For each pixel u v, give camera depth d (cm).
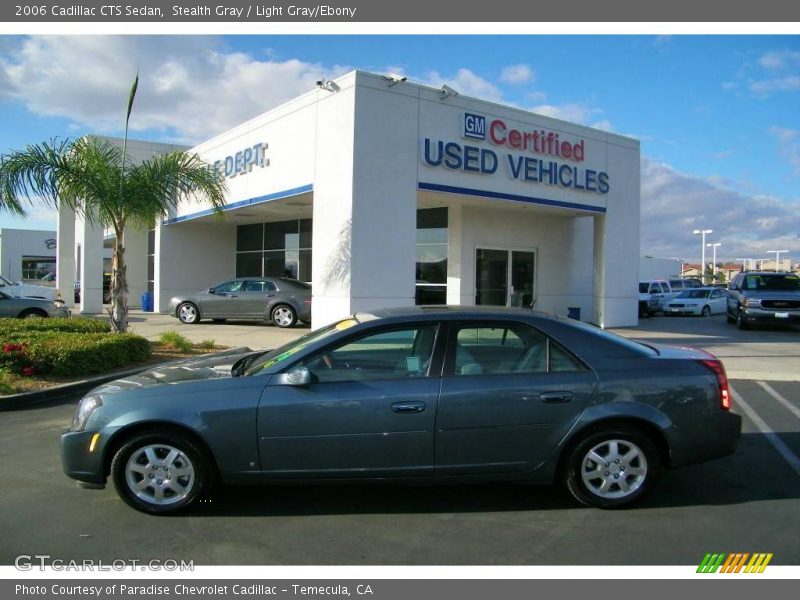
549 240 1939
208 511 455
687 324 2158
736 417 470
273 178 1540
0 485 506
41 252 4391
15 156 1089
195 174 1227
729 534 418
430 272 1811
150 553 391
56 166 1116
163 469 444
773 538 412
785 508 463
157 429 441
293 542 406
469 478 447
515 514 450
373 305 1298
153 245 2553
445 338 457
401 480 445
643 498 459
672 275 4269
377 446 438
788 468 556
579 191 1717
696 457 458
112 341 962
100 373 927
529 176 1580
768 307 1789
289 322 1700
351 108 1277
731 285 2169
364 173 1284
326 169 1342
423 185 1382
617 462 455
